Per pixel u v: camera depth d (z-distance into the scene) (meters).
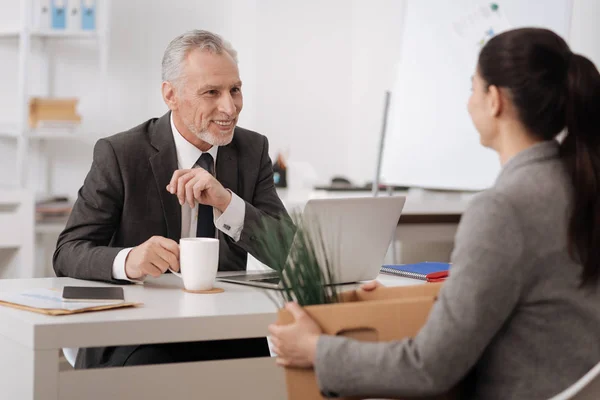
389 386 1.18
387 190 3.99
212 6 5.00
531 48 1.22
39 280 1.95
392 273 2.08
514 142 1.25
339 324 1.29
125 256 1.87
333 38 5.30
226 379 1.58
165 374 1.53
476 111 1.29
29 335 1.42
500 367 1.21
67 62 4.74
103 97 4.58
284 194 4.32
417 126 3.53
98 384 1.48
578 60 1.23
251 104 5.15
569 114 1.21
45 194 4.69
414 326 1.30
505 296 1.15
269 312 1.56
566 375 1.18
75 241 2.03
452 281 1.16
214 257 1.79
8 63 4.66
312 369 1.29
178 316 1.50
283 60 5.19
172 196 2.13
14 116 4.68
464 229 1.17
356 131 5.30
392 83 4.95
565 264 1.17
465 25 3.39
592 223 1.17
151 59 4.88
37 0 4.42
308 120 5.28
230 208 2.02
